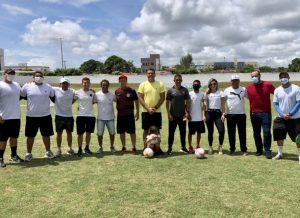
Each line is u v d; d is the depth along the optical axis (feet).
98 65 440.04
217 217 19.17
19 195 22.79
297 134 30.83
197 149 32.81
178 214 19.60
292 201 21.36
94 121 34.40
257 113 32.68
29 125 31.71
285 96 31.14
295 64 271.49
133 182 25.23
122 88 34.30
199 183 24.89
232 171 27.86
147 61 446.19
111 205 20.94
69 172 27.99
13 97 30.30
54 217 19.36
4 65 353.92
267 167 28.99
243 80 202.80
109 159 32.32
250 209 20.21
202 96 34.58
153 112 33.53
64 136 45.19
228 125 34.01
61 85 33.01
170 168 28.94
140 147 38.50
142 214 19.63
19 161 31.55
